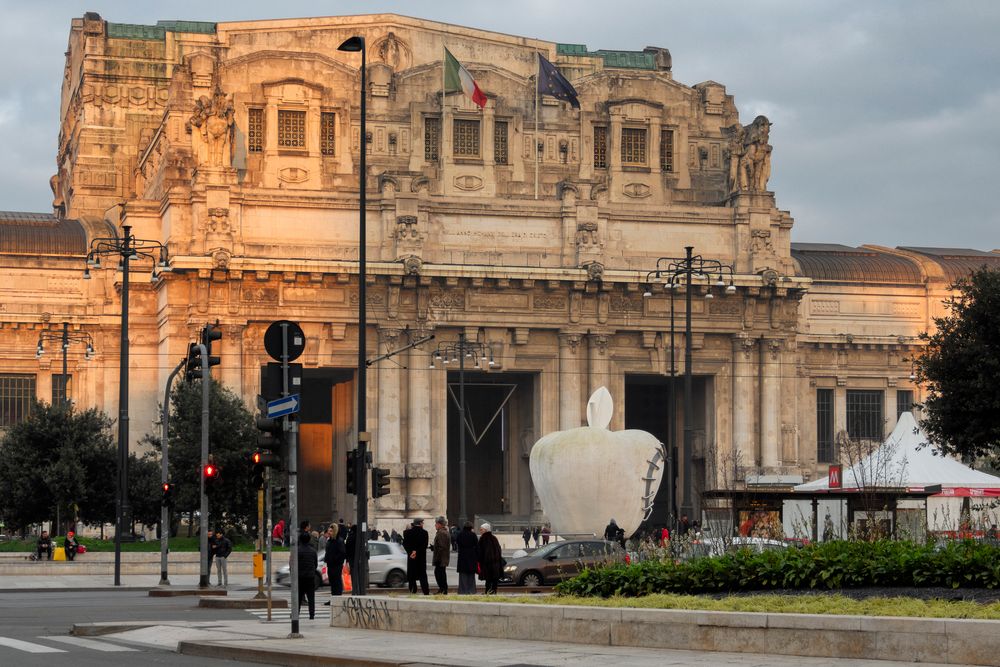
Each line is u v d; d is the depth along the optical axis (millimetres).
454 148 132750
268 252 120500
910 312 143375
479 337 123688
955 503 72625
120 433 76875
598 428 87125
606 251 126750
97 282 130000
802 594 36438
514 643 35156
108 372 128625
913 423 78250
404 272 120688
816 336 139250
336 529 52969
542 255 125500
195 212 119250
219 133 120125
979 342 70812
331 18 141625
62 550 89062
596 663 30188
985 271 72625
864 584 36875
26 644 38562
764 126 129875
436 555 51875
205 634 40000
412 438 121375
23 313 128000
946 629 28766
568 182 125938
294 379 38344
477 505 139750
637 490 86250
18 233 130625
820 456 140375
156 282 122938
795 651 30781
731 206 131250
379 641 36469
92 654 35562
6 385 128375
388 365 121750
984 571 34688
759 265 129125
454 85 129250
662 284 126312
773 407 128500
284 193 121250
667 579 39406
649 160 137750
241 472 99000
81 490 98688
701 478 132375
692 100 140625
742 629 31625
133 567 85375
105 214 140500
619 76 138125
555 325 125000
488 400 139875
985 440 70625
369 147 131875
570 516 86188
